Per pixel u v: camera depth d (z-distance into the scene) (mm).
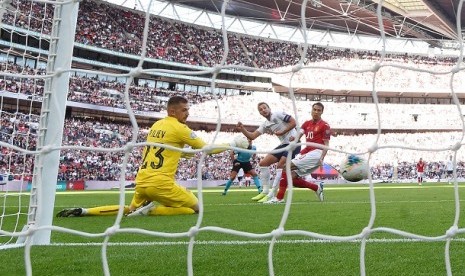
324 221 5059
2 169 12703
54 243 3441
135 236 3824
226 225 4703
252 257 2885
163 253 3031
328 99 45844
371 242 3441
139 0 37875
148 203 5879
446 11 36844
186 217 5547
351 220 5160
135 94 35250
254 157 34000
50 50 3121
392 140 41500
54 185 3281
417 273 2451
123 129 32562
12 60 23516
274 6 40031
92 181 25484
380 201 8938
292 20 39781
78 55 34125
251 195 12125
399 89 44125
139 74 2213
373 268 2570
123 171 2053
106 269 1860
